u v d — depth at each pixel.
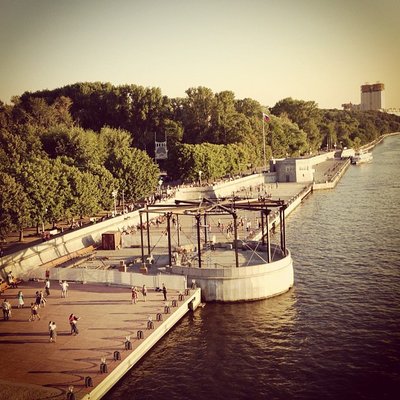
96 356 45.09
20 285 67.38
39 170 95.81
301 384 43.38
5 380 40.78
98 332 50.34
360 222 111.25
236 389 42.75
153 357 48.50
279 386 43.06
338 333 53.22
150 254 75.12
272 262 65.00
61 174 99.19
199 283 63.75
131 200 130.00
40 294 58.41
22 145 136.88
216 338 52.72
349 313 58.56
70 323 50.25
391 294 64.25
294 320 57.03
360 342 50.94
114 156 129.25
